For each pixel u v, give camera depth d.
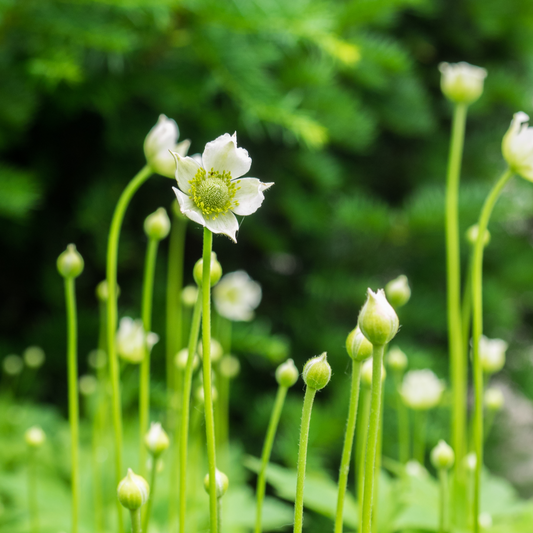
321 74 1.25
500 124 1.80
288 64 1.29
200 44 1.07
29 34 1.05
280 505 0.82
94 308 1.45
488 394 0.71
